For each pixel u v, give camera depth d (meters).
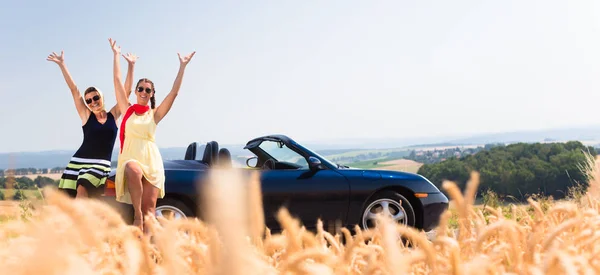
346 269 0.73
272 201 6.28
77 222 0.56
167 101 4.77
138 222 4.46
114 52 4.87
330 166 6.70
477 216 0.93
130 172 4.50
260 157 6.50
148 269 0.61
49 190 0.57
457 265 0.62
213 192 0.32
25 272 0.39
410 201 7.00
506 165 79.50
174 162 6.07
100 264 0.59
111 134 5.11
